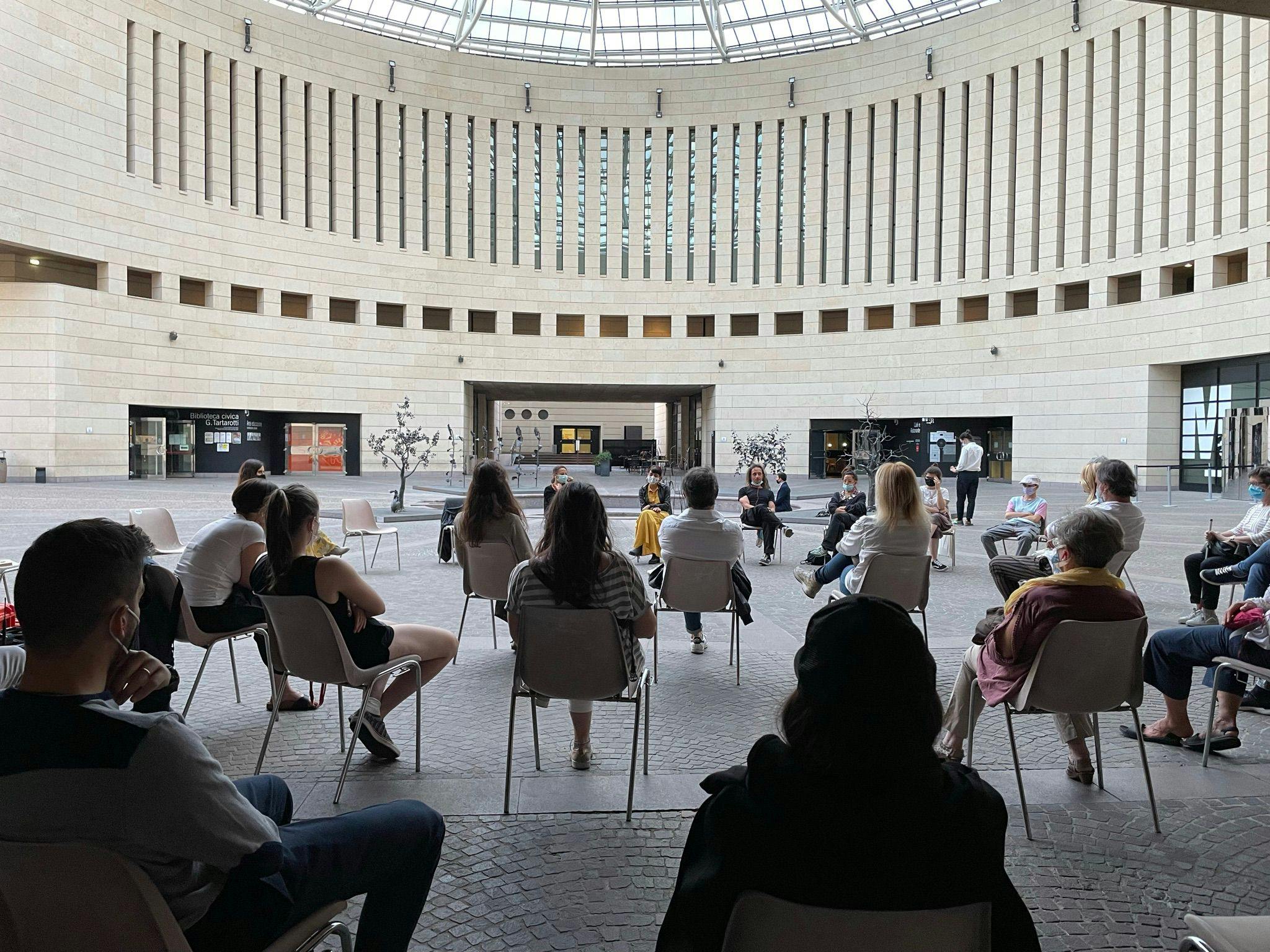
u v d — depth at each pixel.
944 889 1.46
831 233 36.69
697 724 4.96
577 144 38.69
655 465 13.12
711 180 38.53
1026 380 32.09
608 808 3.75
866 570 5.82
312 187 34.53
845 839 1.45
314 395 34.81
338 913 2.12
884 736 1.44
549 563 3.94
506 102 37.81
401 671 4.36
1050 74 31.16
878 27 34.91
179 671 6.21
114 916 1.60
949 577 10.77
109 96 28.58
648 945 2.70
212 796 1.68
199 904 1.74
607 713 5.20
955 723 4.45
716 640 7.29
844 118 36.28
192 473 31.88
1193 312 26.89
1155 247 28.11
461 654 6.64
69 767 1.58
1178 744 4.63
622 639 3.89
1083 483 7.62
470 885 3.07
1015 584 5.87
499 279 38.19
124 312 29.16
